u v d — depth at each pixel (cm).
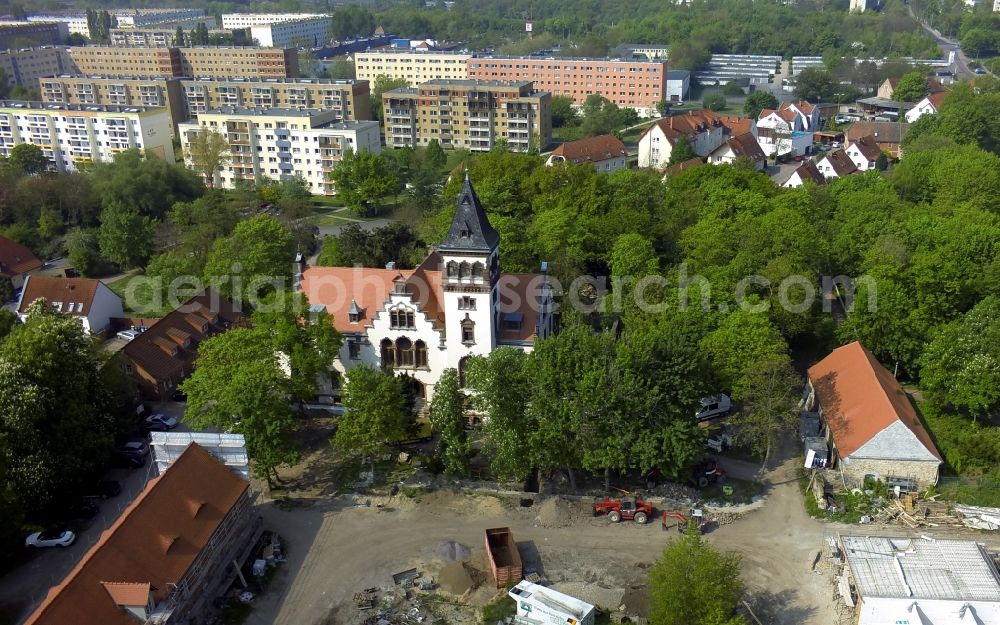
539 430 7600
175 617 6009
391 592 6756
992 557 6900
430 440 8950
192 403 8212
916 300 10431
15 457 7312
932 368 9238
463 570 6881
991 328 8994
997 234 11394
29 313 9612
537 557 7144
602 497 7950
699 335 9038
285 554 7231
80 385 8150
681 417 7600
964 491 7844
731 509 7812
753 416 8262
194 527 6544
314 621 6450
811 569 6994
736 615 6372
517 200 13700
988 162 15200
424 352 9250
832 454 8500
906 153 18500
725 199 13400
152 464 8631
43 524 7619
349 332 9362
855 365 9150
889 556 6544
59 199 17588
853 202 13862
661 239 12656
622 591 6700
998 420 9281
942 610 6006
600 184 13700
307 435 9212
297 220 16825
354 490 8175
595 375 7419
